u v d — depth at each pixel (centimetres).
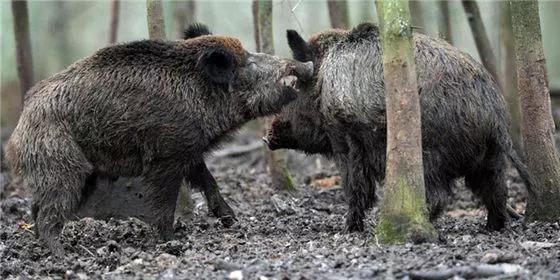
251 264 1026
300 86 1325
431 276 920
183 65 1239
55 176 1159
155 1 1431
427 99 1166
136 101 1201
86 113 1184
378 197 1589
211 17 3369
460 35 3111
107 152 1206
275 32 3117
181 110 1217
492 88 1202
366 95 1207
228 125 1279
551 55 3562
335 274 951
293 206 1630
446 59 1187
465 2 1886
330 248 1124
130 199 1485
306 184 1933
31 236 1367
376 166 1237
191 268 1034
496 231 1246
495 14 2884
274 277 950
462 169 1207
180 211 1480
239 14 3416
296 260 1042
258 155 2261
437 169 1177
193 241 1237
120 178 1485
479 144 1188
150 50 1237
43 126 1169
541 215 1303
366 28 1257
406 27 1052
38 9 3475
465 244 1092
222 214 1350
